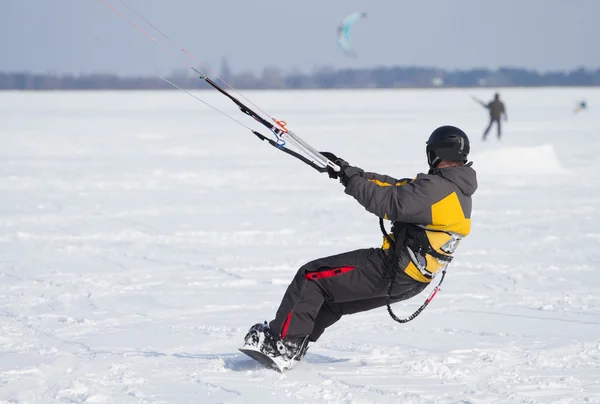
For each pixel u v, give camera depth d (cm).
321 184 5778
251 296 2556
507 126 12681
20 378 1552
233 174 6244
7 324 2130
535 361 1728
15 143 8669
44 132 10119
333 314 1681
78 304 2422
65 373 1614
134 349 1867
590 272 2961
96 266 3047
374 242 3597
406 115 15888
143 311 2331
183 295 2561
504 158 6669
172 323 2173
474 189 1577
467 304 2425
